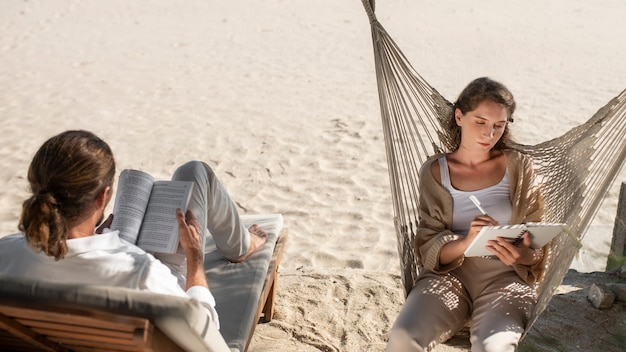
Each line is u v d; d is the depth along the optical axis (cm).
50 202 192
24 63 1033
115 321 174
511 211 273
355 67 1027
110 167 206
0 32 1232
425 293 262
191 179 273
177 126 762
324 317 342
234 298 273
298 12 1413
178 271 256
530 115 808
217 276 291
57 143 199
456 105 274
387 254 485
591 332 321
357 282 376
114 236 213
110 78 957
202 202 272
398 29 1278
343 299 360
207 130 749
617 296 341
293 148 695
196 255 240
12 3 1466
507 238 253
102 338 189
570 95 891
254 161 662
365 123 771
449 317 257
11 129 745
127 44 1152
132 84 929
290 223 537
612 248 375
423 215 280
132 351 195
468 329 283
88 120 780
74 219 200
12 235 219
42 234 189
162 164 657
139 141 715
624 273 369
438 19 1359
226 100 862
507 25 1308
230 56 1085
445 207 275
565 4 1487
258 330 329
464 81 955
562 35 1230
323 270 397
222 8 1446
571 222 251
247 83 941
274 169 643
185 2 1501
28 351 213
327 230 525
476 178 273
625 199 369
